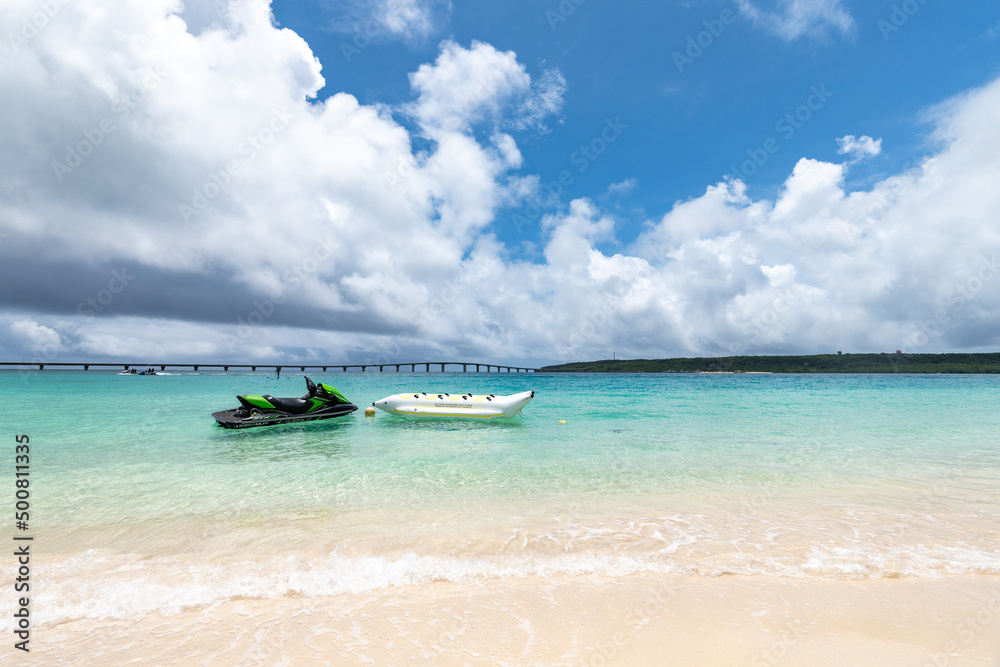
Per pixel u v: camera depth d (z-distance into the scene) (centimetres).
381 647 289
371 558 423
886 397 2345
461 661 274
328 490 649
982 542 464
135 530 495
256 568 402
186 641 297
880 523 518
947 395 2494
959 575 396
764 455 888
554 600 352
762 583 380
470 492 639
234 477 719
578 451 925
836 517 537
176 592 362
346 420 1358
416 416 1386
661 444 998
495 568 405
